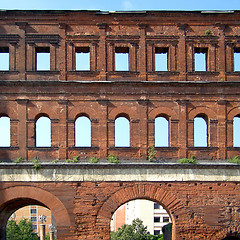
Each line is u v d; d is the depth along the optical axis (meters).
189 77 39.66
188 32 40.31
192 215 37.34
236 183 37.81
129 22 40.19
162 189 37.44
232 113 39.28
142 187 37.38
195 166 37.62
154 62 39.81
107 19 40.16
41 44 39.69
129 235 92.62
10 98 38.69
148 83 38.94
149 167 37.56
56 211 36.91
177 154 38.56
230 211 37.47
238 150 38.84
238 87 39.41
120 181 37.34
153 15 40.28
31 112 38.62
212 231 37.22
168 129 39.56
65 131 38.41
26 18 39.91
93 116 38.75
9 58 39.41
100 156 38.22
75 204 37.03
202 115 39.88
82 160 38.12
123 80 39.25
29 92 38.75
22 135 38.31
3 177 37.12
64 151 38.16
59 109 38.66
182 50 39.91
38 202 41.00
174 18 40.31
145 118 38.75
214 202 37.50
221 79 39.72
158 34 40.16
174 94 39.12
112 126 38.66
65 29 39.94
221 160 38.62
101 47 39.75
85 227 36.84
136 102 38.97
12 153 38.16
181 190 37.53
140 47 39.84
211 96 39.28
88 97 38.84
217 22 40.41
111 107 38.84
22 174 37.19
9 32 39.78
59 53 39.56
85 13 40.03
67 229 36.72
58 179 37.19
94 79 39.34
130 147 38.41
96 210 37.03
